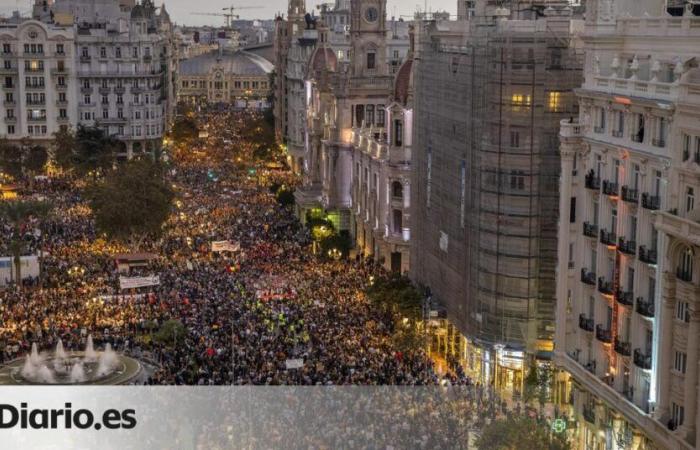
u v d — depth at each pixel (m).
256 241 170.62
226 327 115.88
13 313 123.81
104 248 164.25
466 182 111.81
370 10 192.62
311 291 134.75
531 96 100.50
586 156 89.12
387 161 154.25
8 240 162.88
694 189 72.25
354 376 98.00
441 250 123.38
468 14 151.75
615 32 86.88
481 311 107.00
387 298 120.62
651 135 78.44
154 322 116.44
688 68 74.31
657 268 76.19
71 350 112.88
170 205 176.12
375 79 187.62
